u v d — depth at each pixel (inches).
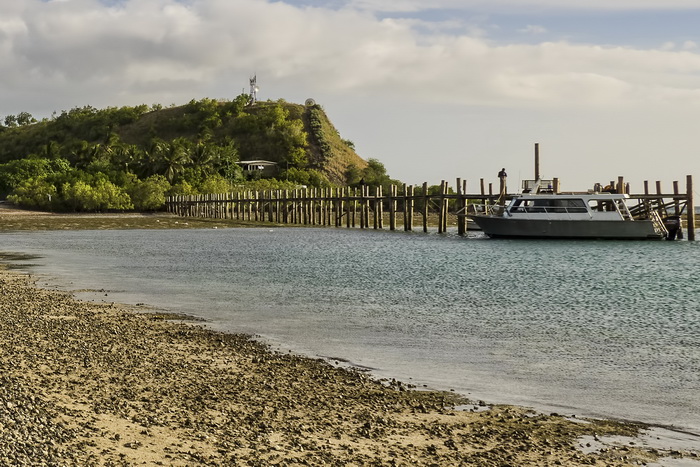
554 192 2132.1
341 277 1258.0
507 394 495.2
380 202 2935.5
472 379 537.6
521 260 1648.6
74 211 3922.2
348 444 371.9
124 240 2201.0
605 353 643.5
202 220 3508.9
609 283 1242.6
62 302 864.9
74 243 2042.3
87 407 407.2
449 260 1631.4
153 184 4101.9
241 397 455.2
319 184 5344.5
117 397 436.8
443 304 951.0
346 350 636.7
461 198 2434.8
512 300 1008.9
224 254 1723.7
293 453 352.8
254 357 583.5
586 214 2080.5
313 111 6791.3
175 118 7022.6
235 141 6343.5
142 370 513.3
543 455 366.3
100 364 523.2
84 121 7253.9
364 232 2709.2
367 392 484.4
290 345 653.3
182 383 483.5
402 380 529.0
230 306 892.6
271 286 1112.2
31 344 580.1
